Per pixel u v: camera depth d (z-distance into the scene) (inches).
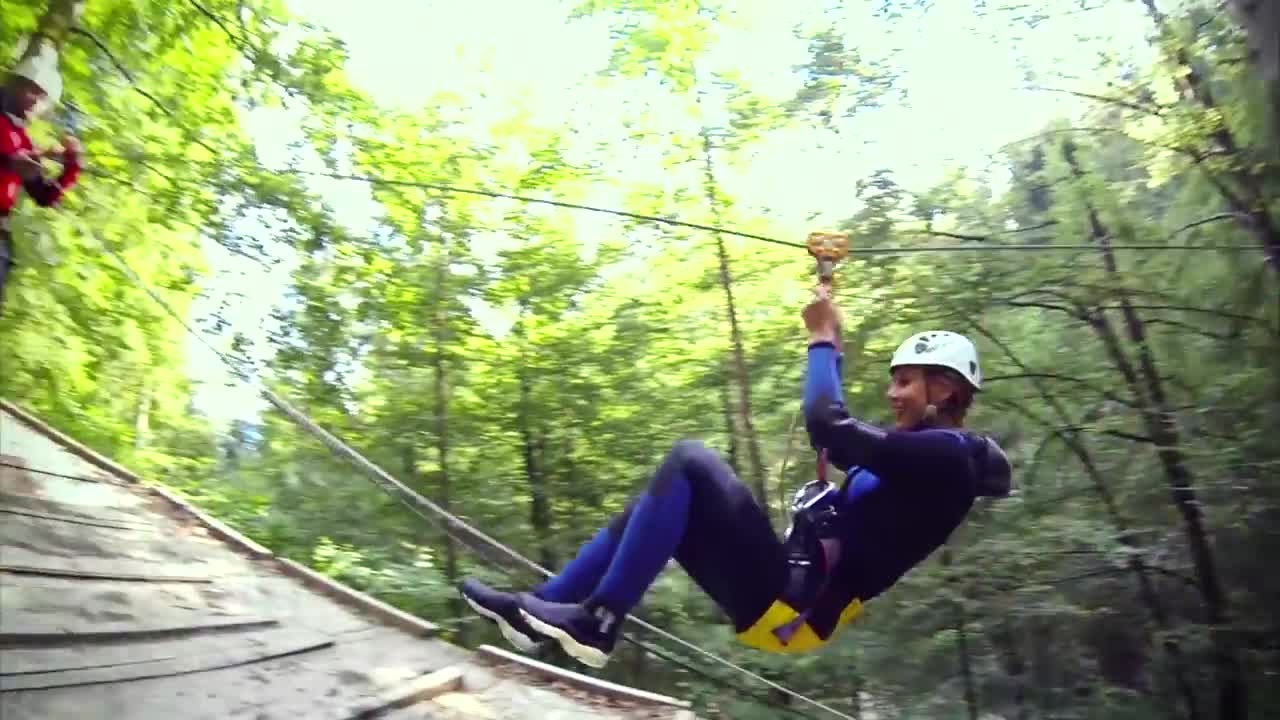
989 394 452.8
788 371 466.3
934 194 444.1
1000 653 500.4
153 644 170.9
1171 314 443.8
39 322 372.5
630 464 473.1
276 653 189.0
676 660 256.1
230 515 429.1
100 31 359.3
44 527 202.4
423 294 453.1
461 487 468.8
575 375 470.6
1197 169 417.7
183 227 428.1
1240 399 409.7
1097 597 463.8
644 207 473.1
